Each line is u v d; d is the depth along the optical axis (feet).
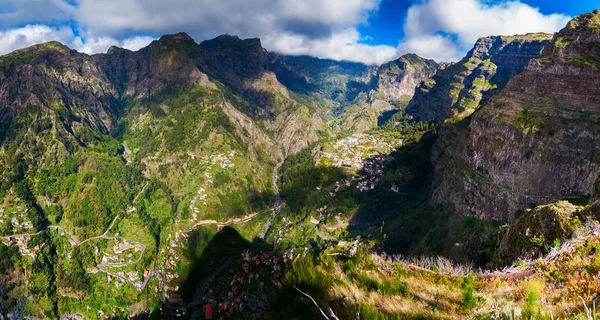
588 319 30.14
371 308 39.40
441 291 45.83
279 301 44.75
